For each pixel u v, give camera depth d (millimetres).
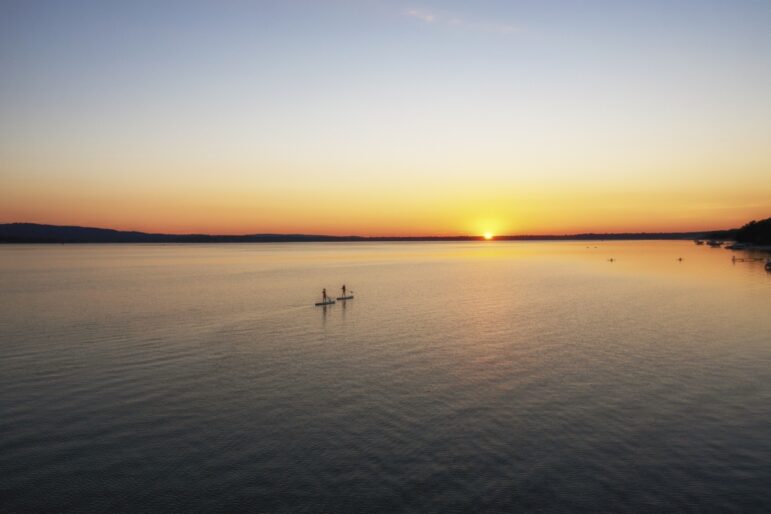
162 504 24984
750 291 97375
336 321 68250
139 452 29875
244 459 29109
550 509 24422
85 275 141875
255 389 40156
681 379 41938
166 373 44094
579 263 196375
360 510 24375
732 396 38000
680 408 35906
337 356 49844
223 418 34562
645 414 34938
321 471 27844
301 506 24719
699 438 31328
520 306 81438
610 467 28094
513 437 31656
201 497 25516
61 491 26031
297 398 38188
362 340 56719
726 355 49062
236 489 26172
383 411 35750
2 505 24906
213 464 28562
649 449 30031
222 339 57062
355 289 106938
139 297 92562
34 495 25703
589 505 24703
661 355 49344
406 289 107062
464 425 33406
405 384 41312
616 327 63031
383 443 30984
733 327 62344
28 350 51531
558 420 34094
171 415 35031
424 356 49781
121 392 39344
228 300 88812
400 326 64750
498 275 142625
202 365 46562
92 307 79750
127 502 25141
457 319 69562
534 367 45750
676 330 60875
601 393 38938
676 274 136000
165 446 30594
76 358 48625
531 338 57281
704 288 103062
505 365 46469
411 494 25641
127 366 46094
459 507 24578
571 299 89250
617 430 32500
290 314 73812
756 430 32312
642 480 26797
